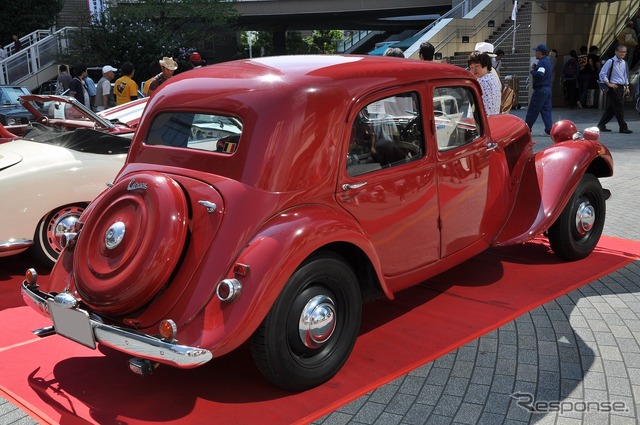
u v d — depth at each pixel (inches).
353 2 1460.4
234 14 1175.0
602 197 209.5
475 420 120.0
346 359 137.6
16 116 613.6
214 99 140.1
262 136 130.2
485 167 178.5
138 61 960.3
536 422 118.6
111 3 1045.8
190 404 128.0
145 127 154.4
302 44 2495.1
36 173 200.2
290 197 129.2
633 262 207.8
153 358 115.5
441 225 164.2
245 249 121.5
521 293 181.6
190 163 139.6
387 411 124.0
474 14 907.4
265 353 122.6
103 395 132.3
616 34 864.3
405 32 1923.0
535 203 192.1
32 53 936.3
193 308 119.0
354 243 132.5
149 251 120.0
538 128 575.8
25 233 199.8
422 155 157.2
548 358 143.3
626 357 142.8
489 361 142.8
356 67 147.4
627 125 570.3
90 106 578.6
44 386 136.5
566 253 203.5
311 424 120.3
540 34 789.9
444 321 164.2
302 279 124.9
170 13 1082.7
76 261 131.6
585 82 750.5
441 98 163.2
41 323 172.4
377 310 173.0
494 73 259.6
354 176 140.4
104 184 211.2
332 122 135.3
